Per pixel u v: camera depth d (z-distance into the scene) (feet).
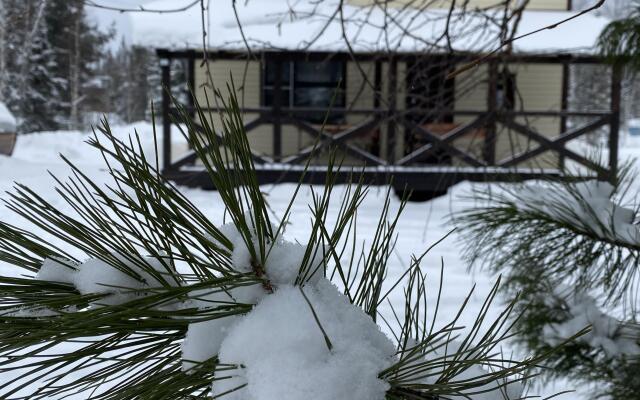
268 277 2.68
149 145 41.75
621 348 7.08
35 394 2.68
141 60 112.98
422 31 32.99
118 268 2.81
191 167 36.70
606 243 6.88
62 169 33.24
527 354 7.32
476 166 12.96
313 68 43.01
